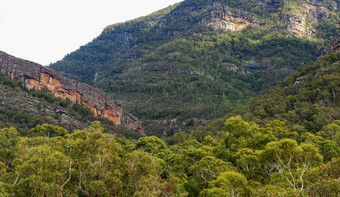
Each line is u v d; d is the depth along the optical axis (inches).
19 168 1477.6
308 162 1834.4
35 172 1422.2
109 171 1627.7
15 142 2134.6
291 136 2834.6
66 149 1675.7
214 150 2723.9
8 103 3543.3
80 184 1569.9
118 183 1569.9
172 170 2365.9
